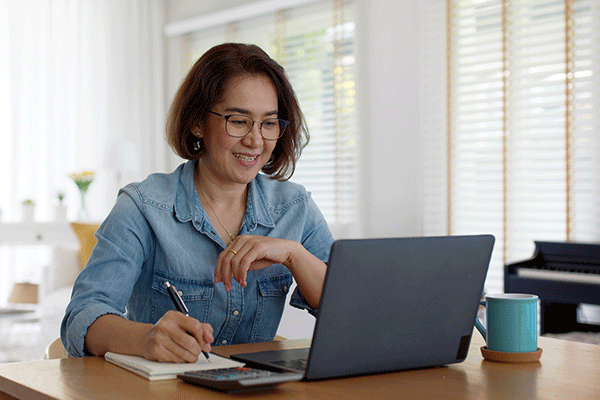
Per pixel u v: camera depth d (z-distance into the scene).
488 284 3.58
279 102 1.39
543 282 2.80
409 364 0.96
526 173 3.47
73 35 5.02
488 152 3.58
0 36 4.74
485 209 3.60
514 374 0.95
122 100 5.21
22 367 0.98
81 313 1.12
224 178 1.33
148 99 5.33
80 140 5.02
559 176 3.34
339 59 4.27
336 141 4.28
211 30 5.12
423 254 0.94
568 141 3.27
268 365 0.96
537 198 3.39
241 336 1.40
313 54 4.44
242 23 4.90
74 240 4.39
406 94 3.92
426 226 3.84
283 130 1.36
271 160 1.48
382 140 4.05
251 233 1.39
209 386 0.84
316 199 4.43
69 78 5.00
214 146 1.30
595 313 3.08
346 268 0.87
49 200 4.88
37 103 4.85
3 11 4.75
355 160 4.19
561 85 3.37
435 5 3.76
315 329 0.87
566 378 0.92
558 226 3.37
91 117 5.08
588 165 3.21
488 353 1.06
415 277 0.94
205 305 1.33
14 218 4.73
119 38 5.21
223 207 1.40
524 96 3.42
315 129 4.45
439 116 3.77
